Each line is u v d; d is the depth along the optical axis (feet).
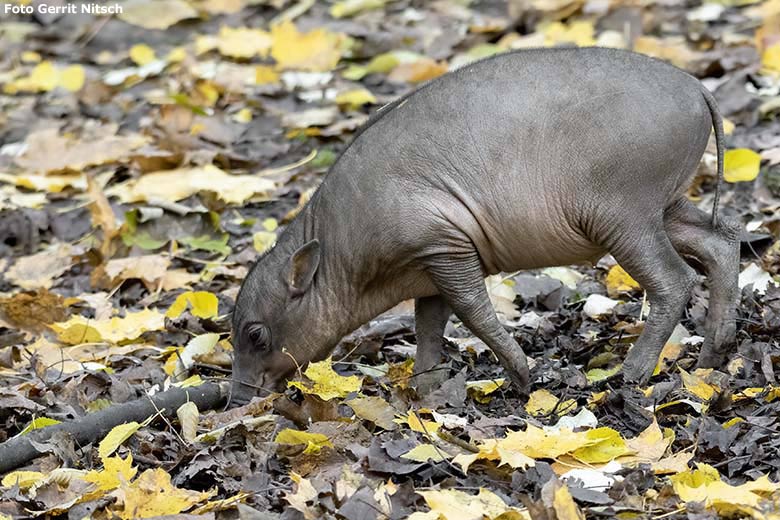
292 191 48.24
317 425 28.02
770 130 46.83
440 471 25.82
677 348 32.76
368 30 62.44
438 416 28.86
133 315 38.14
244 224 45.85
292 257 31.32
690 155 29.94
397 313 38.65
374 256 30.73
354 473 25.38
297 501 24.17
